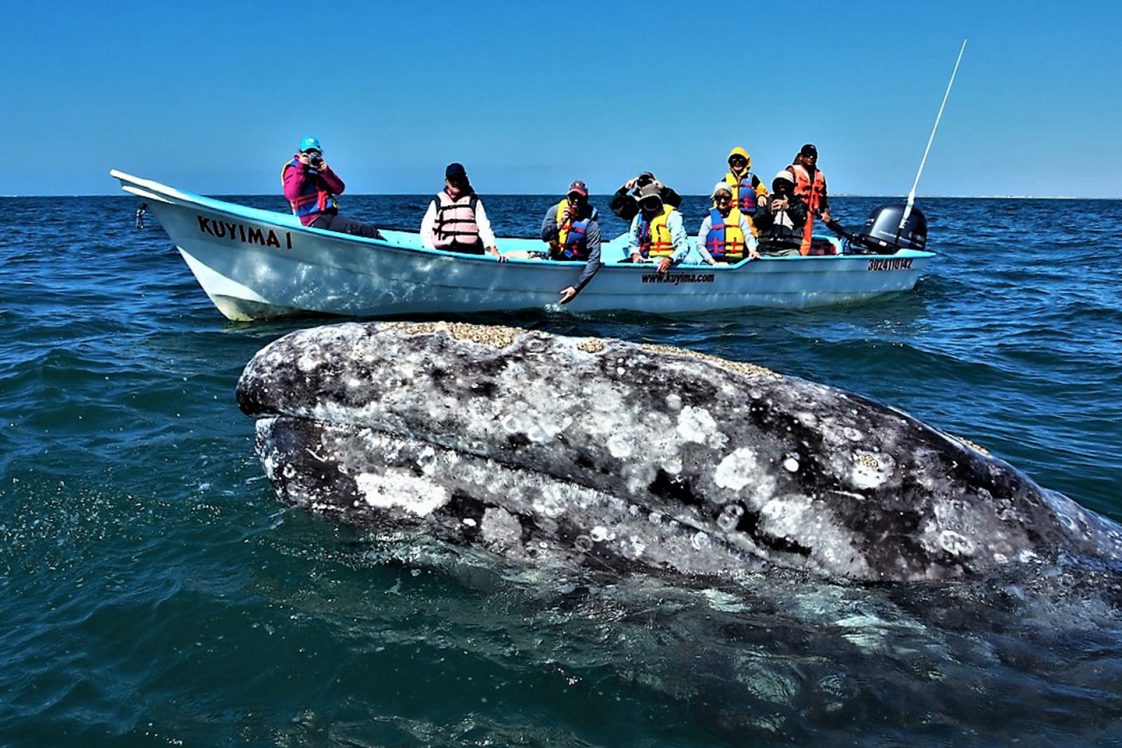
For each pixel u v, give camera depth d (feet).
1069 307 42.34
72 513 14.98
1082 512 11.81
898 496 10.77
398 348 12.03
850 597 10.60
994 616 10.43
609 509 11.32
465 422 11.52
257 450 13.23
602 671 10.34
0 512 15.05
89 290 42.57
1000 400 25.05
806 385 11.67
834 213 195.00
